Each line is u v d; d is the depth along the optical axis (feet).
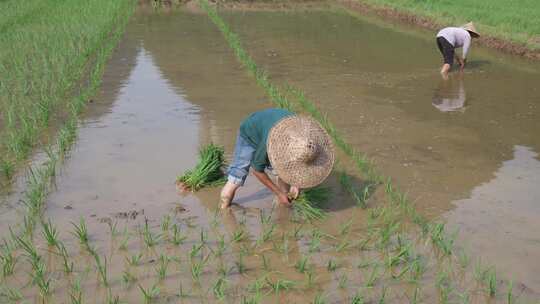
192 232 14.47
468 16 46.37
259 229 14.71
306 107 24.61
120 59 34.68
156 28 46.60
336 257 13.42
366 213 15.57
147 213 15.37
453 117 23.82
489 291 12.03
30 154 19.53
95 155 19.34
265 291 12.07
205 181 17.08
